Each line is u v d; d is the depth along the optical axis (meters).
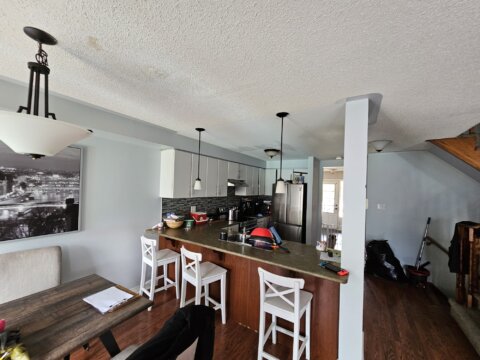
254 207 5.18
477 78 1.27
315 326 1.91
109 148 2.62
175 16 0.90
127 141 2.73
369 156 4.12
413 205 3.79
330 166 4.91
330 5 0.81
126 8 0.86
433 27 0.88
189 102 1.83
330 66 1.22
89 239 2.45
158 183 3.22
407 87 1.42
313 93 1.57
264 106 1.86
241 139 3.24
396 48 1.03
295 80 1.39
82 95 1.74
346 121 1.69
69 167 2.26
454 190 3.53
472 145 2.66
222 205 4.55
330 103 1.74
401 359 1.89
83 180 2.39
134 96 1.74
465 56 1.07
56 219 2.16
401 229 3.86
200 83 1.49
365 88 1.46
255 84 1.47
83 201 2.39
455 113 1.86
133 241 2.90
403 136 2.72
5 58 1.25
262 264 2.18
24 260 1.85
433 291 3.22
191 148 3.36
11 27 0.98
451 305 2.63
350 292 1.64
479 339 1.99
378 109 1.83
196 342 0.90
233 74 1.35
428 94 1.51
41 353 1.02
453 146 2.76
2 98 1.60
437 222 3.62
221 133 2.92
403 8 0.80
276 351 1.90
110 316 1.31
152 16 0.90
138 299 1.50
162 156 3.23
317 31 0.94
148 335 2.04
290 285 1.59
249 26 0.93
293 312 1.61
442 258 3.43
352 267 1.63
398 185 3.90
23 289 1.81
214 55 1.16
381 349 2.01
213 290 2.57
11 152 1.88
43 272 1.93
